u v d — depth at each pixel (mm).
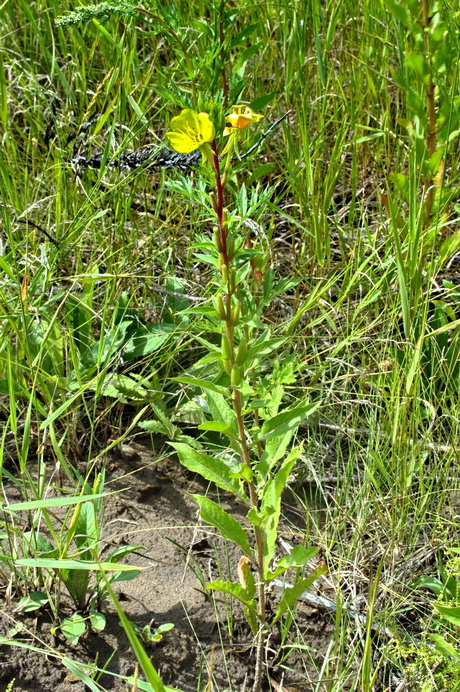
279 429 929
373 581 1101
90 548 1027
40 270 1316
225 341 896
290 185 1475
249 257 903
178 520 1204
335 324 1355
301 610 1098
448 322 1372
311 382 1299
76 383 1299
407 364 1225
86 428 1315
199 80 1340
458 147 1498
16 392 1261
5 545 1128
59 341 1328
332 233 1541
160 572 1133
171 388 1350
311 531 1194
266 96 1231
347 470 1208
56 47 1808
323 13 1595
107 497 1229
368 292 1389
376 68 1583
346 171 1641
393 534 1096
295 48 1479
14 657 1025
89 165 1395
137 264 1438
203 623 1076
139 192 1598
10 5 1854
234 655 1051
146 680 1020
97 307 1423
